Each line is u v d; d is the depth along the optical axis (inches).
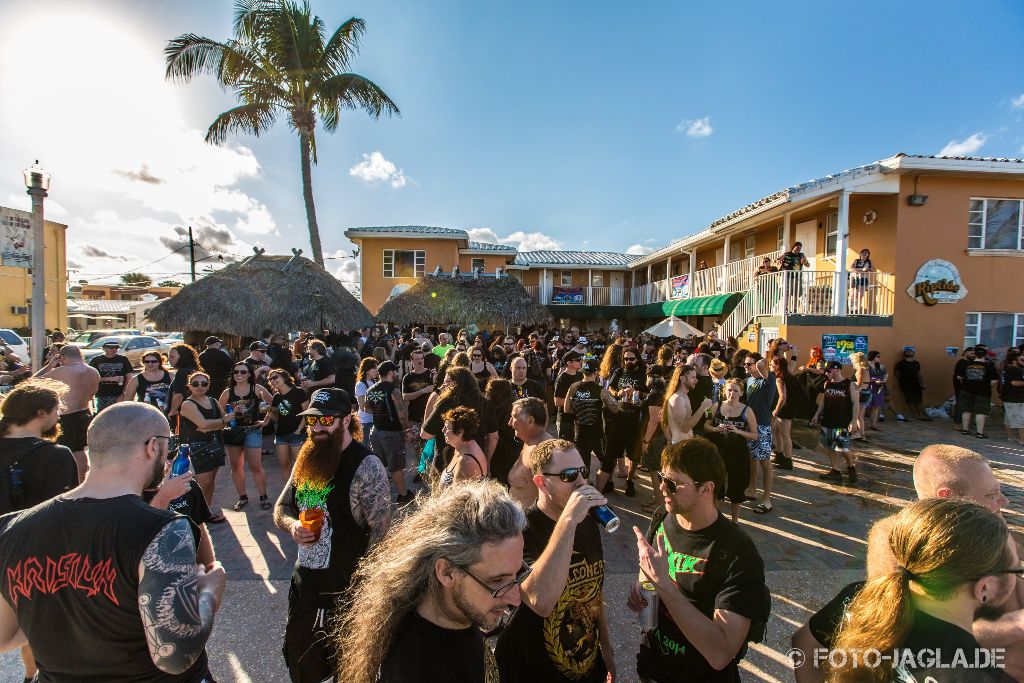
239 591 161.0
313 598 99.3
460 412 139.2
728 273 707.4
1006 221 513.0
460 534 55.6
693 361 295.4
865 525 224.4
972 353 420.2
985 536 55.4
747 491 254.8
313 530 97.7
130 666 66.4
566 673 80.8
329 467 102.2
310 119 721.6
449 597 55.5
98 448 70.4
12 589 65.6
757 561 82.4
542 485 86.7
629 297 1153.4
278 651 132.6
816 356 415.5
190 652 66.8
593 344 721.6
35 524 66.6
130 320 1892.2
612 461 258.2
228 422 215.8
